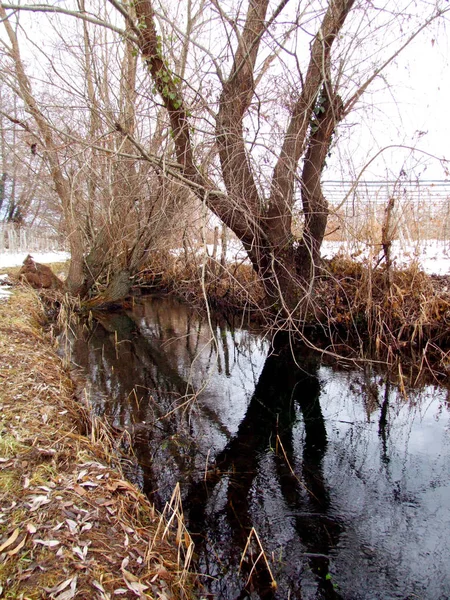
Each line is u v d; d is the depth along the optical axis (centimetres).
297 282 607
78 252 973
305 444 403
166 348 713
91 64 719
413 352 571
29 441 293
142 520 253
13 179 1902
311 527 287
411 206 627
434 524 289
